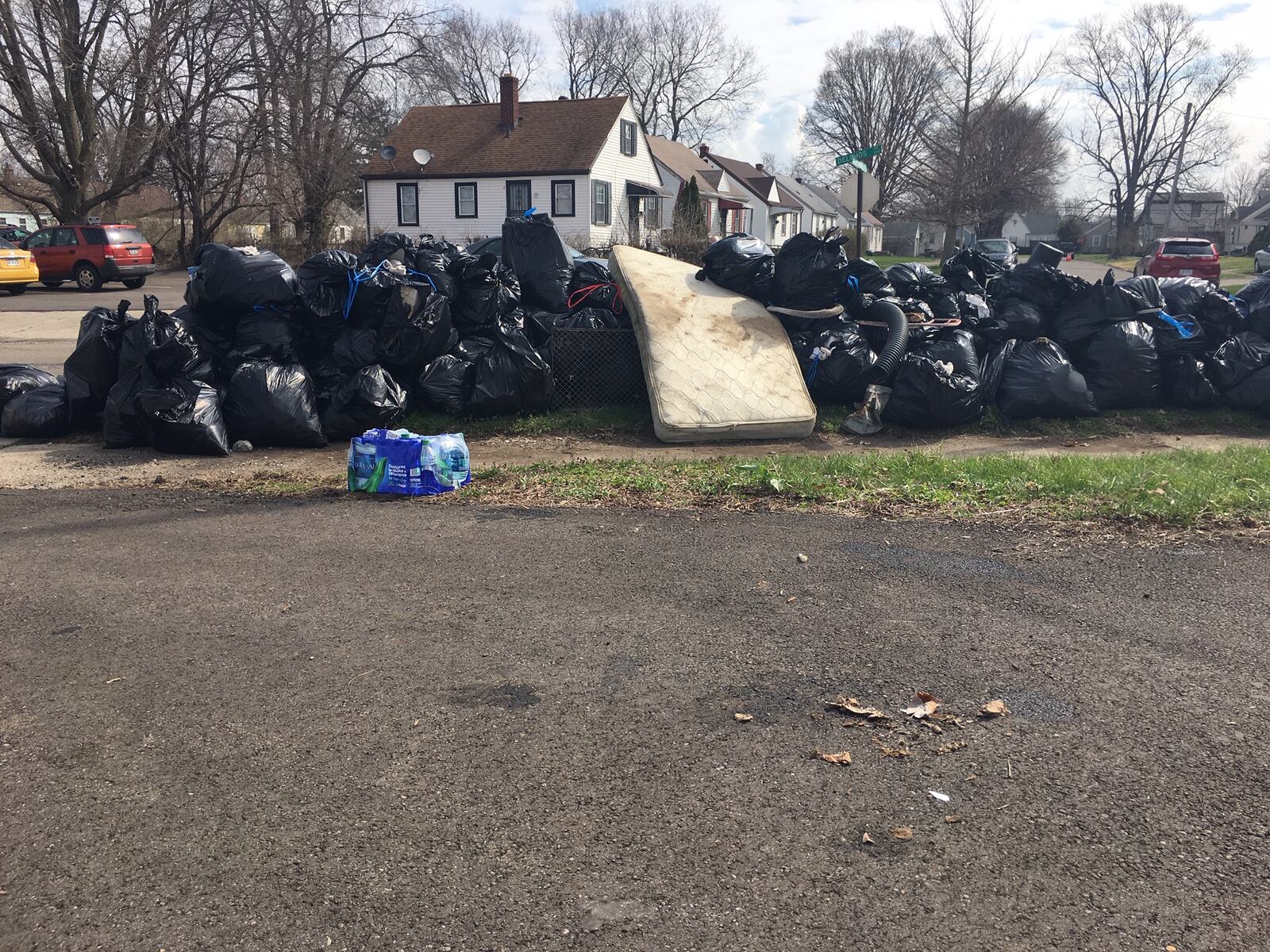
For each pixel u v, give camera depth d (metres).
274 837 2.63
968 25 42.00
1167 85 65.12
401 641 3.88
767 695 3.40
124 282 26.14
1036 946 2.21
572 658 3.72
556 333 8.88
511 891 2.40
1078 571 4.62
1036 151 54.72
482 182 35.88
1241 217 86.56
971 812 2.71
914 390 8.38
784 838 2.60
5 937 2.26
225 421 7.78
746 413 8.06
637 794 2.81
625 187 38.56
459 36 45.12
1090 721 3.21
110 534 5.44
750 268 9.08
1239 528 5.21
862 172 12.24
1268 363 8.70
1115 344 8.83
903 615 4.11
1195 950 2.19
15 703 3.39
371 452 6.35
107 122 32.97
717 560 4.85
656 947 2.21
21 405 8.23
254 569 4.79
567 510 5.89
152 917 2.32
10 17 29.31
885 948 2.21
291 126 34.47
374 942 2.23
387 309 8.27
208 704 3.37
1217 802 2.75
